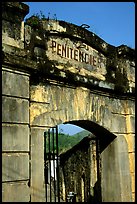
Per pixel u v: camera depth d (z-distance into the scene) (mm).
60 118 6586
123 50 8414
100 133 8094
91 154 15281
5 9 5875
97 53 7820
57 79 6621
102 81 7656
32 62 6074
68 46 7062
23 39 6105
